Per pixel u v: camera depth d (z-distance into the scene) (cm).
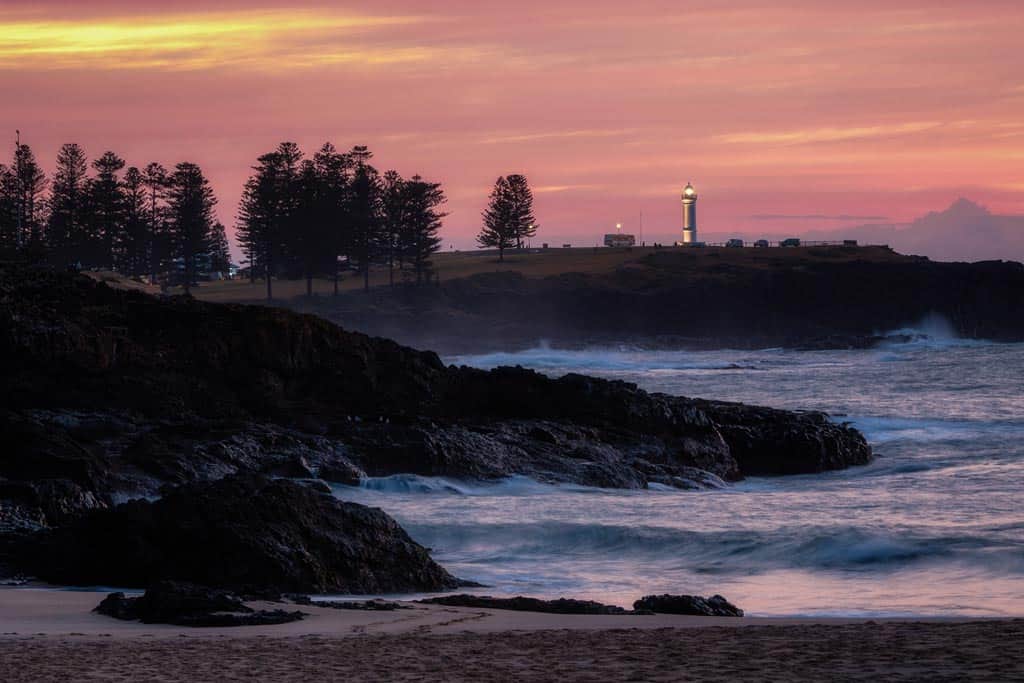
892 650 2383
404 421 8331
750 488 7944
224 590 3822
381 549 4534
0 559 4566
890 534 5206
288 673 2238
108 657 2477
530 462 7881
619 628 3130
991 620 3338
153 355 9150
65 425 7919
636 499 6812
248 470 7131
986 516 5825
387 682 2123
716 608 3769
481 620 3391
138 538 4394
